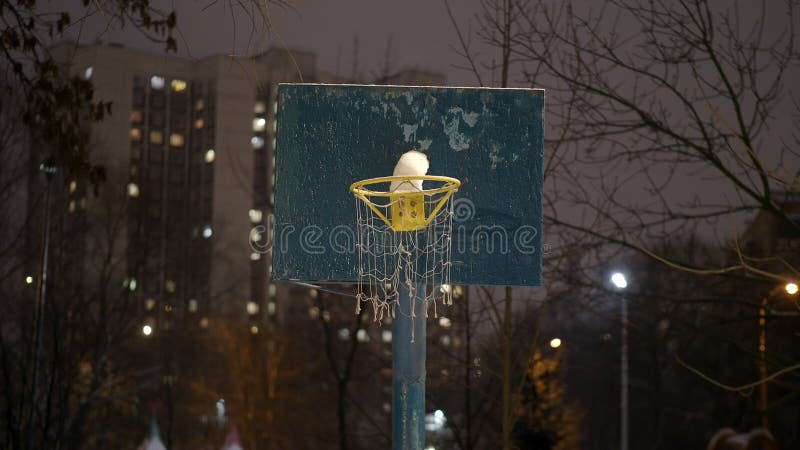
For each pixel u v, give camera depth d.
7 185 21.22
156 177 114.62
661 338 16.89
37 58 11.19
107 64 111.12
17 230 23.33
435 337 19.11
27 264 23.48
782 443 34.69
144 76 113.62
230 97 115.38
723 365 33.72
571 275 16.17
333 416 46.94
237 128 115.19
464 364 17.56
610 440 52.97
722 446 23.22
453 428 18.84
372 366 29.34
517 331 16.20
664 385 40.06
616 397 52.81
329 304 27.38
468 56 16.16
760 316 15.98
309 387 50.38
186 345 56.69
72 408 28.64
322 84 10.16
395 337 10.23
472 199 10.08
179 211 53.22
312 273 9.96
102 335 26.12
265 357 52.12
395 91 10.18
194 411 53.50
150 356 44.41
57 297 25.22
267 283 91.50
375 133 10.13
